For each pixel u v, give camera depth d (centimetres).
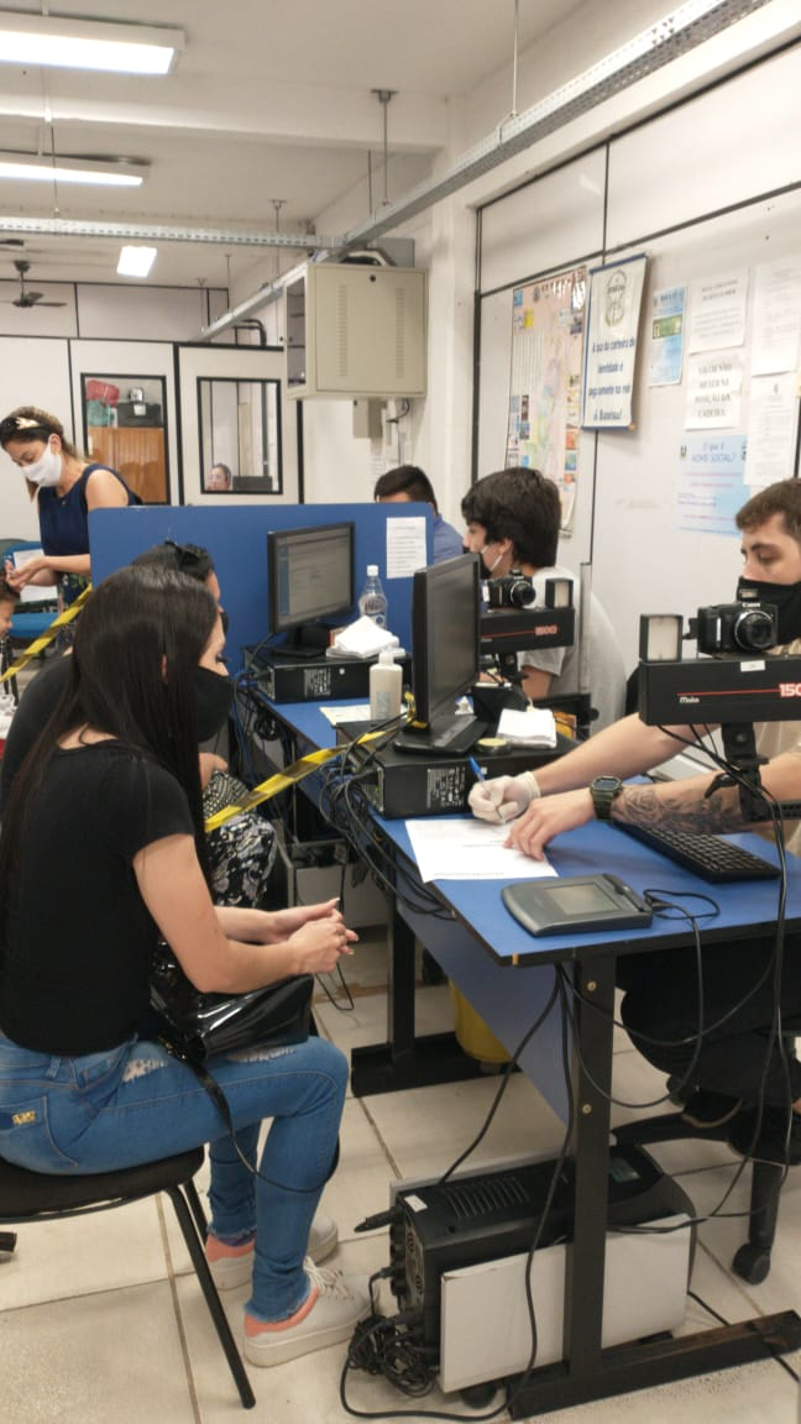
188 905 123
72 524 348
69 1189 128
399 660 281
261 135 504
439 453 556
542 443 467
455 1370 143
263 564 307
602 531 421
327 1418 145
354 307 546
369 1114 217
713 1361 153
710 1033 157
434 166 543
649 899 141
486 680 232
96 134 573
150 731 127
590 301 414
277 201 725
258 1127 164
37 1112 124
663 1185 154
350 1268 173
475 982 196
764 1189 166
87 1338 159
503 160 397
